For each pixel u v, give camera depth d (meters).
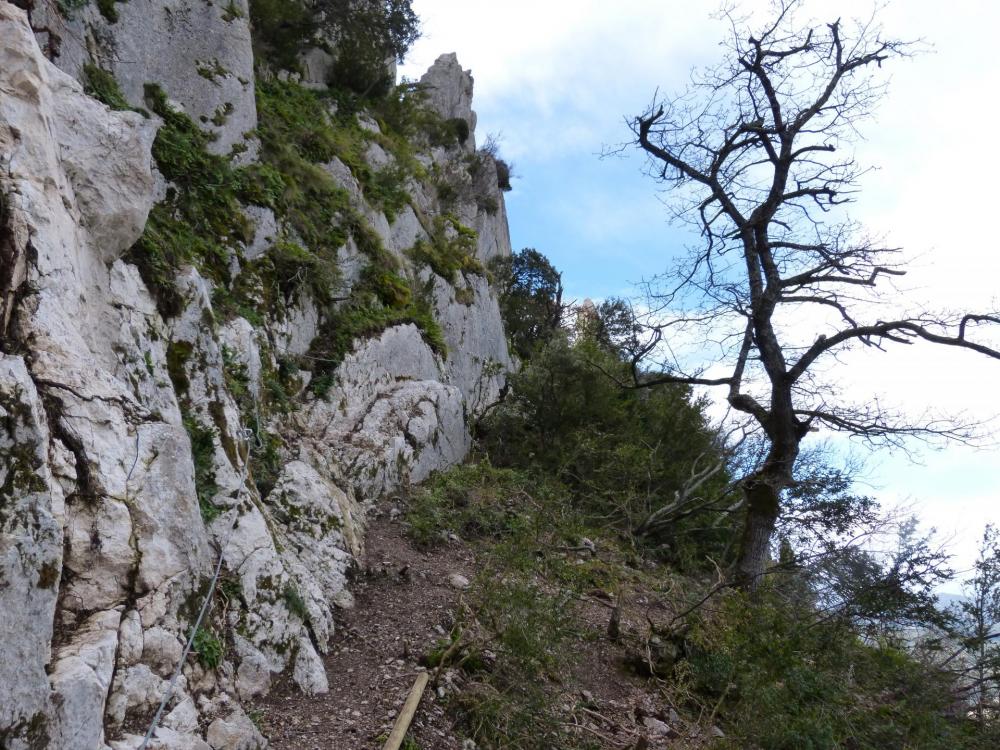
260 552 5.41
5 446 2.94
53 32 6.98
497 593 6.30
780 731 5.91
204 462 5.47
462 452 12.62
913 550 8.20
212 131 10.22
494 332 19.34
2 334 3.45
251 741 4.16
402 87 22.25
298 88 15.79
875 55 10.01
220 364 6.15
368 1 18.73
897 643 8.10
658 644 7.32
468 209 24.94
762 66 10.34
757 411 10.48
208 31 10.43
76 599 3.35
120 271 5.17
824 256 10.09
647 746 5.64
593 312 23.81
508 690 5.58
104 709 3.24
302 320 10.30
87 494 3.56
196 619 4.21
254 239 9.73
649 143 10.92
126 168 4.97
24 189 3.73
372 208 14.41
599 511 12.49
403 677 5.58
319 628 5.86
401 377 12.25
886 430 9.52
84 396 3.71
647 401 15.69
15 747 2.67
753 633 7.11
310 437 9.26
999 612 8.50
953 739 6.79
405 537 8.84
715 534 13.34
